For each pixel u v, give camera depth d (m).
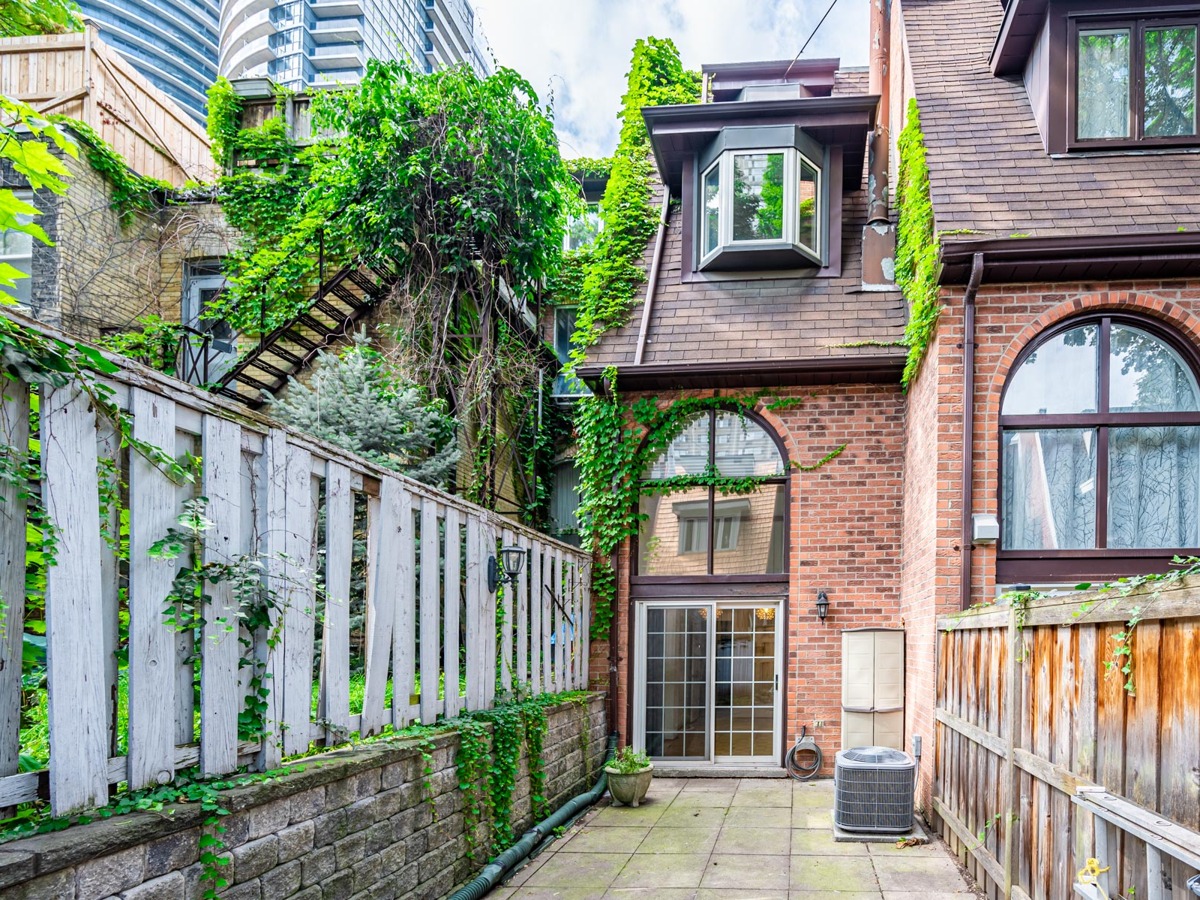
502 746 5.93
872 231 10.24
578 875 5.88
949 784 6.50
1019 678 4.62
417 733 4.83
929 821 7.21
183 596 3.07
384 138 9.99
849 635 8.64
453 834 5.17
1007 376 7.40
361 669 7.70
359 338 9.35
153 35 86.94
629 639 9.86
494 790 5.86
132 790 2.84
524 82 10.55
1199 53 8.04
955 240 7.19
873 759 6.89
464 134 10.22
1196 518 7.21
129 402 2.90
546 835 6.71
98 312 10.34
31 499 2.52
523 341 11.72
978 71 9.34
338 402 8.48
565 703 7.68
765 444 9.89
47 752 3.21
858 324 9.74
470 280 10.47
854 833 6.79
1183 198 7.45
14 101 2.80
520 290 11.62
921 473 8.20
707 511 9.95
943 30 10.26
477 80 10.41
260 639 3.56
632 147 11.52
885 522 9.49
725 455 9.95
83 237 10.23
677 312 10.30
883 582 9.43
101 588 2.79
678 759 9.74
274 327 10.46
